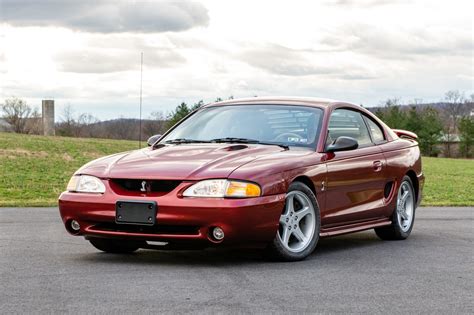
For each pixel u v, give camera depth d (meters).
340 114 7.51
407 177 8.28
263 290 5.02
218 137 7.10
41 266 5.91
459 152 82.94
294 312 4.38
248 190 5.93
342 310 4.46
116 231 6.09
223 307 4.46
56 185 17.73
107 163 6.49
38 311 4.28
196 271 5.76
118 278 5.39
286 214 6.34
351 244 7.74
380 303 4.69
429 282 5.46
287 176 6.27
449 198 17.11
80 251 6.85
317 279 5.49
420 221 10.38
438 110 83.94
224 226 5.84
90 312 4.27
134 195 6.01
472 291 5.14
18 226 8.85
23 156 26.64
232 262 6.28
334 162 6.94
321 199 6.74
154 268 5.89
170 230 5.98
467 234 8.76
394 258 6.68
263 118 7.22
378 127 8.13
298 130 7.02
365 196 7.45
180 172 6.01
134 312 4.29
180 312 4.31
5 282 5.18
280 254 6.27
